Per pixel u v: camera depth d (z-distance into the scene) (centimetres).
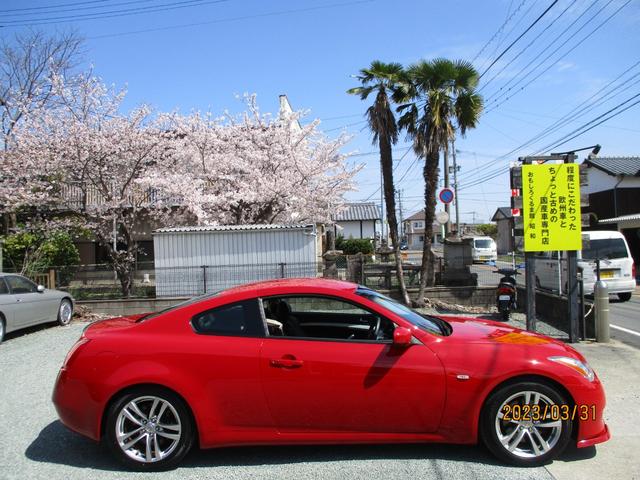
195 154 1692
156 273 1329
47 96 1600
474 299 1275
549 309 1016
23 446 446
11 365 770
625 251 1326
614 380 607
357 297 420
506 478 364
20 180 1508
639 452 409
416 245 9088
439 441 391
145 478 377
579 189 797
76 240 2205
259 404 388
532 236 795
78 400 392
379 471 377
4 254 1541
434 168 1196
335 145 1781
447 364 385
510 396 384
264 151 1733
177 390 385
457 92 1174
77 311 1265
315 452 416
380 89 1216
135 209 1594
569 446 423
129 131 1472
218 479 371
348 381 384
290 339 399
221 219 1725
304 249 1345
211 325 407
